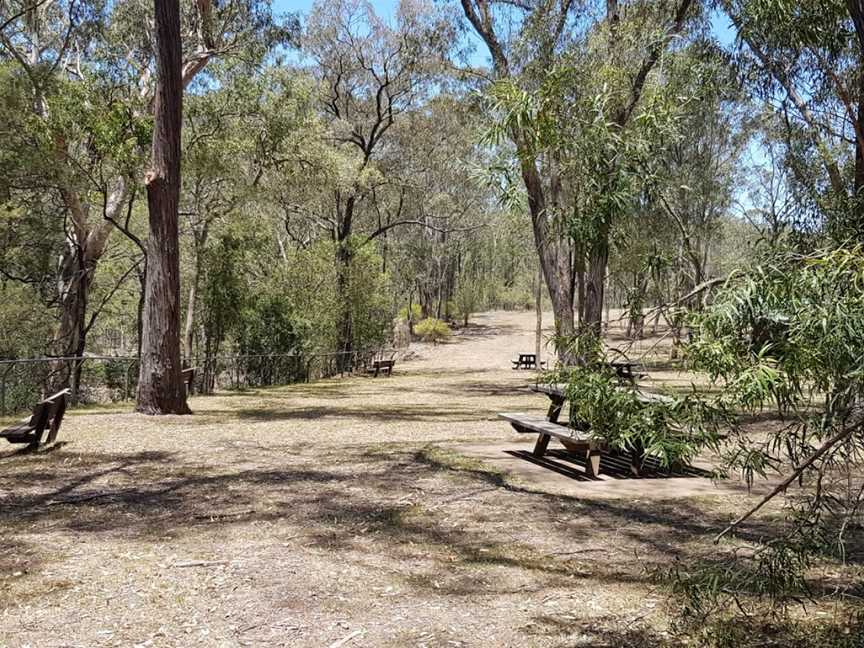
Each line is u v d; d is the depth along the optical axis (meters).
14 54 17.56
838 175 5.28
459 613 3.52
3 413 11.88
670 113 2.82
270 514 5.39
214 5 18.16
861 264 2.01
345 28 27.73
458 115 18.06
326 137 24.08
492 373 28.11
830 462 2.37
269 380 23.30
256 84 18.36
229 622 3.38
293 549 4.52
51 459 7.46
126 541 4.67
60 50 21.20
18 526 5.01
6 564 4.18
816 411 2.22
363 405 14.55
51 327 20.88
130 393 16.97
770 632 3.24
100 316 28.88
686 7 11.83
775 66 6.68
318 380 24.88
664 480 6.72
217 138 18.34
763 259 2.31
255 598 3.67
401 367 32.53
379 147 30.75
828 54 6.09
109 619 3.40
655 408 2.38
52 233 20.11
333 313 26.48
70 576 3.97
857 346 1.98
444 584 3.93
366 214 37.50
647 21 12.59
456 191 33.28
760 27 5.60
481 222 38.78
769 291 2.04
